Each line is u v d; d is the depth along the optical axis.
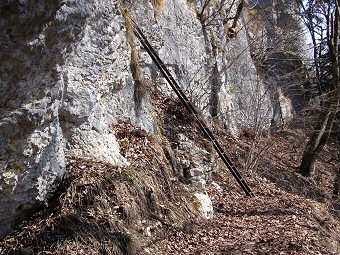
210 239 7.05
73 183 5.72
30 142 4.85
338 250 8.24
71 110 6.36
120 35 8.05
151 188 6.82
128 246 5.59
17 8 3.72
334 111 15.00
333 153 19.22
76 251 5.11
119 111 8.44
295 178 14.91
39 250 5.05
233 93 17.14
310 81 19.70
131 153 7.61
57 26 4.26
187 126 11.17
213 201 9.46
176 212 7.19
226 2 18.11
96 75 7.02
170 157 8.67
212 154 11.20
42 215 5.43
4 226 5.17
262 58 18.61
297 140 17.88
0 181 4.75
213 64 15.76
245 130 16.61
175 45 13.55
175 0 14.16
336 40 14.66
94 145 6.76
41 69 4.46
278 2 22.28
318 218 10.30
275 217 9.05
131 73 8.95
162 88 11.99
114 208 5.89
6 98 4.30
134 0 11.09
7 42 3.91
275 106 18.91
